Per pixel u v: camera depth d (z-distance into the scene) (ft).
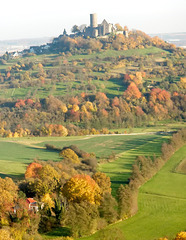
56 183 473.67
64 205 418.10
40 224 389.19
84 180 465.88
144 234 399.03
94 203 444.96
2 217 374.84
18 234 353.72
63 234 382.63
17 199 414.62
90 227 388.98
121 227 417.49
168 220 440.86
